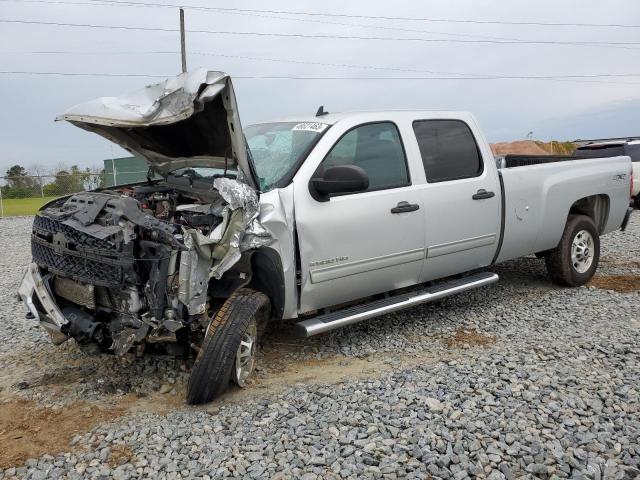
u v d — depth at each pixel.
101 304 3.96
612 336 5.09
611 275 7.55
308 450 3.24
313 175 4.54
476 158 5.76
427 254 5.23
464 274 5.96
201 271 3.77
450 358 4.70
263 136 5.15
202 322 3.94
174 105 3.82
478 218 5.61
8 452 3.28
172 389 4.14
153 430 3.48
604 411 3.66
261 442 3.34
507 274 7.68
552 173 6.45
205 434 3.44
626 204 7.50
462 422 3.52
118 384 4.24
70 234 3.82
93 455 3.22
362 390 4.05
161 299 3.67
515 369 4.37
